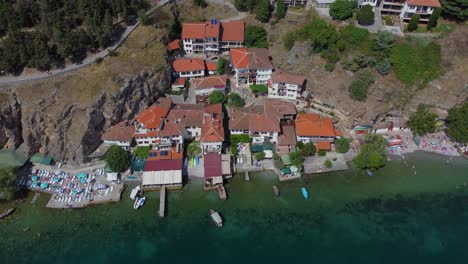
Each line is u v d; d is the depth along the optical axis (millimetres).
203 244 80688
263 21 124125
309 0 122938
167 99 107375
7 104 93250
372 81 104375
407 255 79125
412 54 105500
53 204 87250
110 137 97250
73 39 100625
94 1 106688
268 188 92375
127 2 114375
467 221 85875
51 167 95375
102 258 78000
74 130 94438
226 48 124000
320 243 81250
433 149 102562
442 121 108375
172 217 85750
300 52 114875
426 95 105188
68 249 79688
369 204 89375
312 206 88688
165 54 111812
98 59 102812
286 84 108688
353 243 81375
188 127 99562
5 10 102188
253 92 113250
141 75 103062
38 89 96000
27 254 78750
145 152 97000
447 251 79875
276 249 79812
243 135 100625
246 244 80750
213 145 95812
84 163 96250
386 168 97750
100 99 95875
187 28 120188
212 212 85562
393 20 113812
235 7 129125
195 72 116312
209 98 109000
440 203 89625
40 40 98562
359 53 105688
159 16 118125
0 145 94938
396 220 86062
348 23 111812
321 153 98750
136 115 105250
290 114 104062
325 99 109938
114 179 91625
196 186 92188
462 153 101000
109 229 83312
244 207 88062
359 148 101438
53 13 104500
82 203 87438
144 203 88375
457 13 108688
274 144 100500
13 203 87750
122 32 111562
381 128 106250
